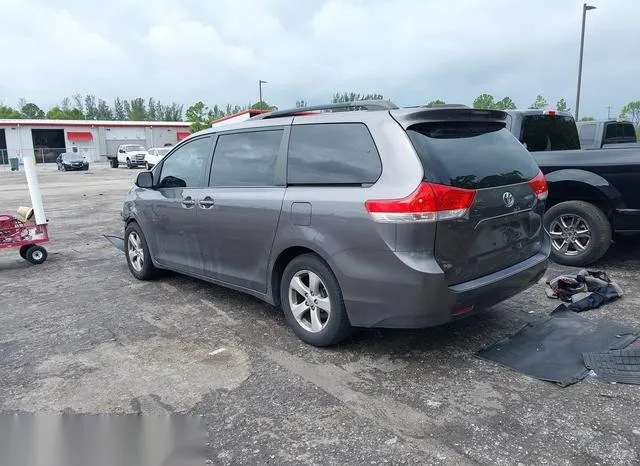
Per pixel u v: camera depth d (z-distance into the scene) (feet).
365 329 14.47
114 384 11.90
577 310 15.29
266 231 13.83
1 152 168.25
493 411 10.26
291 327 14.37
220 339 14.26
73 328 15.56
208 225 15.83
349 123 12.52
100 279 21.06
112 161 148.05
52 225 37.04
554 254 20.47
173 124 203.51
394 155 11.46
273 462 8.99
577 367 11.81
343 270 12.02
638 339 13.15
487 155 12.57
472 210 11.55
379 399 10.85
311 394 11.14
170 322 15.72
